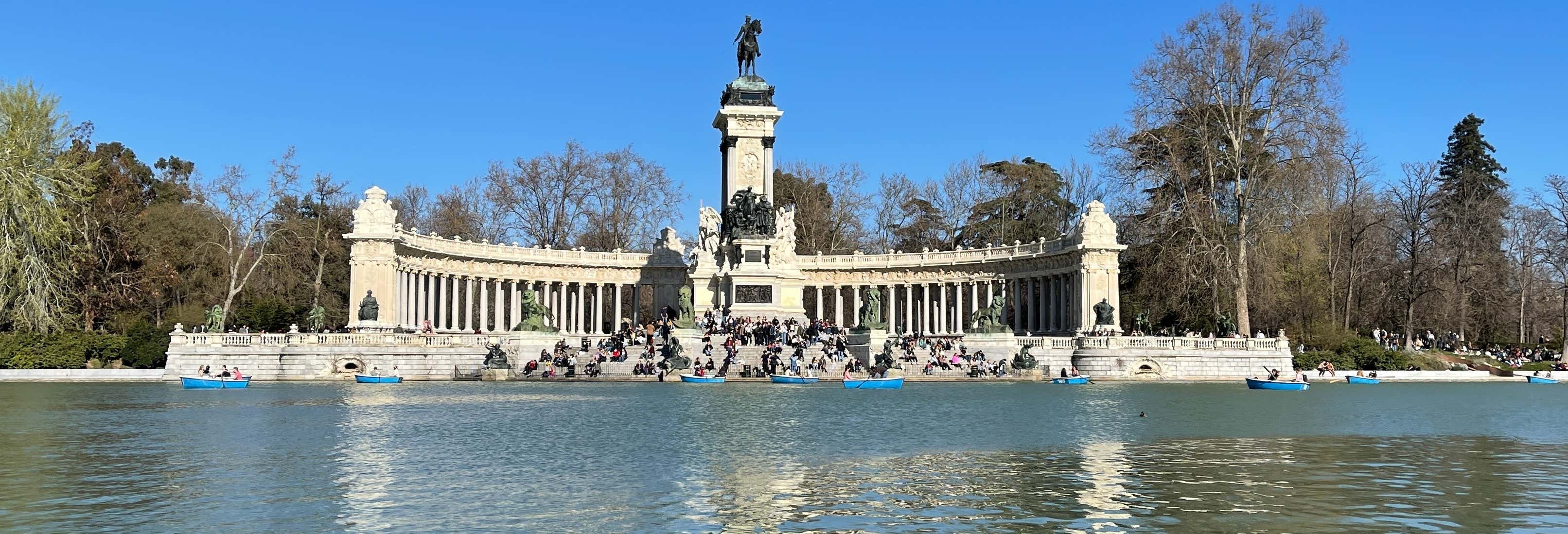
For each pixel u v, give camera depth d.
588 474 31.67
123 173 109.50
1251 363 88.44
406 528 24.59
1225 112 92.31
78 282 90.38
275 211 113.69
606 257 119.69
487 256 113.75
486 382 78.00
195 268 108.75
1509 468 33.44
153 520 25.17
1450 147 134.62
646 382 76.81
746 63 113.19
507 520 25.42
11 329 86.44
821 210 140.00
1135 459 35.12
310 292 115.44
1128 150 97.69
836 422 46.47
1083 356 87.56
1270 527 24.98
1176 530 24.70
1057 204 138.62
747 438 40.22
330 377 81.44
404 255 102.25
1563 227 119.56
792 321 99.00
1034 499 28.20
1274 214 95.69
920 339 93.75
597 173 132.25
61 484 29.70
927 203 140.88
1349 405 58.41
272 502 27.34
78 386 72.50
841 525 25.20
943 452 36.62
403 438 39.88
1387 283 114.94
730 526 25.00
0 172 79.94
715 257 110.25
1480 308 117.44
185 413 49.78
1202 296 99.44
